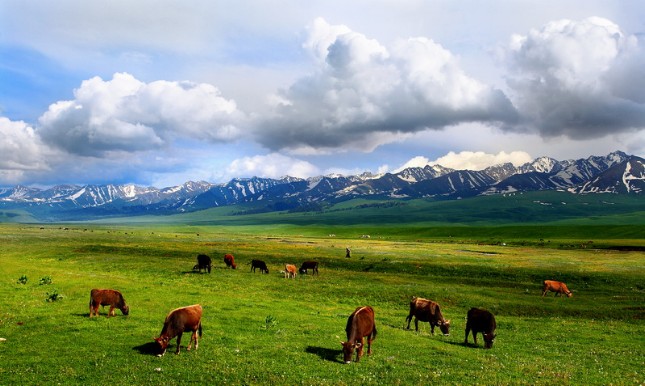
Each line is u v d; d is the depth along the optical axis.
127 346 24.62
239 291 49.94
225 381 19.95
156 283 52.19
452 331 34.38
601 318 42.50
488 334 28.20
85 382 19.44
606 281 63.12
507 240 162.50
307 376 20.75
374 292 51.12
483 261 85.06
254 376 20.58
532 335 33.81
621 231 180.75
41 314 31.19
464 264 77.88
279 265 79.25
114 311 33.53
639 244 123.38
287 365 22.30
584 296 53.81
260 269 69.00
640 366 24.95
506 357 25.86
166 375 20.47
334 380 20.38
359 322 23.88
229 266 74.12
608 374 22.83
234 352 24.28
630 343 31.64
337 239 185.12
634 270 71.56
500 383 20.47
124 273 62.44
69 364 21.59
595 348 29.61
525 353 27.45
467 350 27.42
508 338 32.34
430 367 23.02
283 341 27.27
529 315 43.88
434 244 141.12
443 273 71.88
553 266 76.88
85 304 35.69
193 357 23.06
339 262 82.31
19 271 54.81
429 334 32.38
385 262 80.94
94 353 23.30
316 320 34.75
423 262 79.81
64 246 96.81
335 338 28.84
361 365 22.92
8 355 22.69
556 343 30.92
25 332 26.75
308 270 73.12
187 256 85.69
